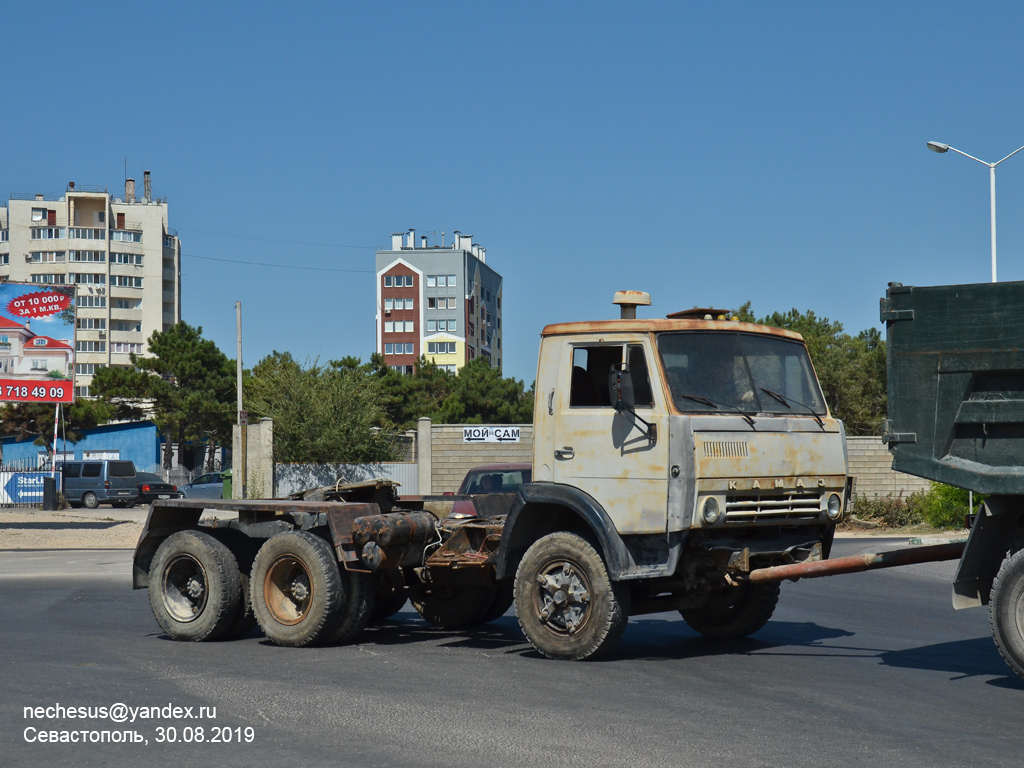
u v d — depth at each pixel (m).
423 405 65.12
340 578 9.90
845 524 28.78
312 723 6.61
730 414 8.59
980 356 7.22
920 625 11.14
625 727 6.43
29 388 41.62
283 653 9.52
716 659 8.97
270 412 35.94
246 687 7.78
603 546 8.54
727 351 8.91
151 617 12.23
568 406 8.95
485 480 15.09
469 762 5.68
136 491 44.41
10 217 117.06
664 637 10.36
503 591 11.30
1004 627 7.28
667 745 6.00
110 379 63.16
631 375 8.66
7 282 41.56
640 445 8.51
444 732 6.34
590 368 8.97
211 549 10.38
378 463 34.22
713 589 9.48
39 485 41.25
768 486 8.62
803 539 9.15
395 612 11.80
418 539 10.03
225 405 62.12
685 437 8.30
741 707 6.99
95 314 117.19
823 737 6.18
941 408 7.38
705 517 8.28
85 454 65.69
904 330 7.55
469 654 9.35
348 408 35.75
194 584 10.45
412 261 130.50
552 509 9.26
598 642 8.67
